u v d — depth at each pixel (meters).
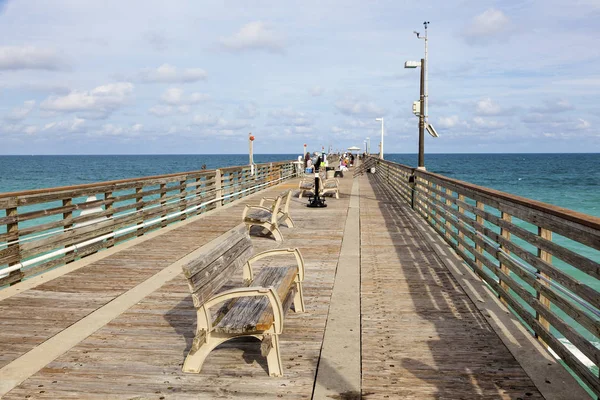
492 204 6.00
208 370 3.86
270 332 3.73
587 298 3.33
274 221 9.34
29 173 97.12
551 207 4.09
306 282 6.43
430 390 3.48
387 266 7.27
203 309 3.71
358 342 4.38
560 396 3.35
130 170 113.69
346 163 49.38
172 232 10.46
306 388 3.56
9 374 3.81
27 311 5.33
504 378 3.66
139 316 5.14
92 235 8.15
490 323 4.80
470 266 7.12
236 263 4.54
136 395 3.47
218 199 14.70
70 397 3.44
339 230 10.52
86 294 5.95
